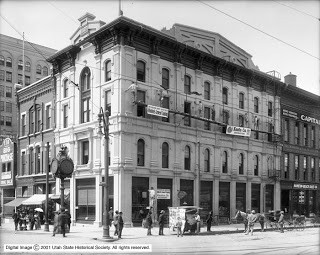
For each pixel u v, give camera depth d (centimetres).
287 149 5053
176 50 3831
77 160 3841
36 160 4656
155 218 3472
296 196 5181
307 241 2275
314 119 5575
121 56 3431
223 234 2906
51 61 4312
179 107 3822
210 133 4084
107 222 2375
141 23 3562
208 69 4188
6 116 8288
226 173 4231
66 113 4134
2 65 8369
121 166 3319
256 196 4581
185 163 3859
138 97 3544
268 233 2991
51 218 3938
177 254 1677
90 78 3809
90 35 3672
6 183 5191
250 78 4606
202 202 3962
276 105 4953
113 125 3412
